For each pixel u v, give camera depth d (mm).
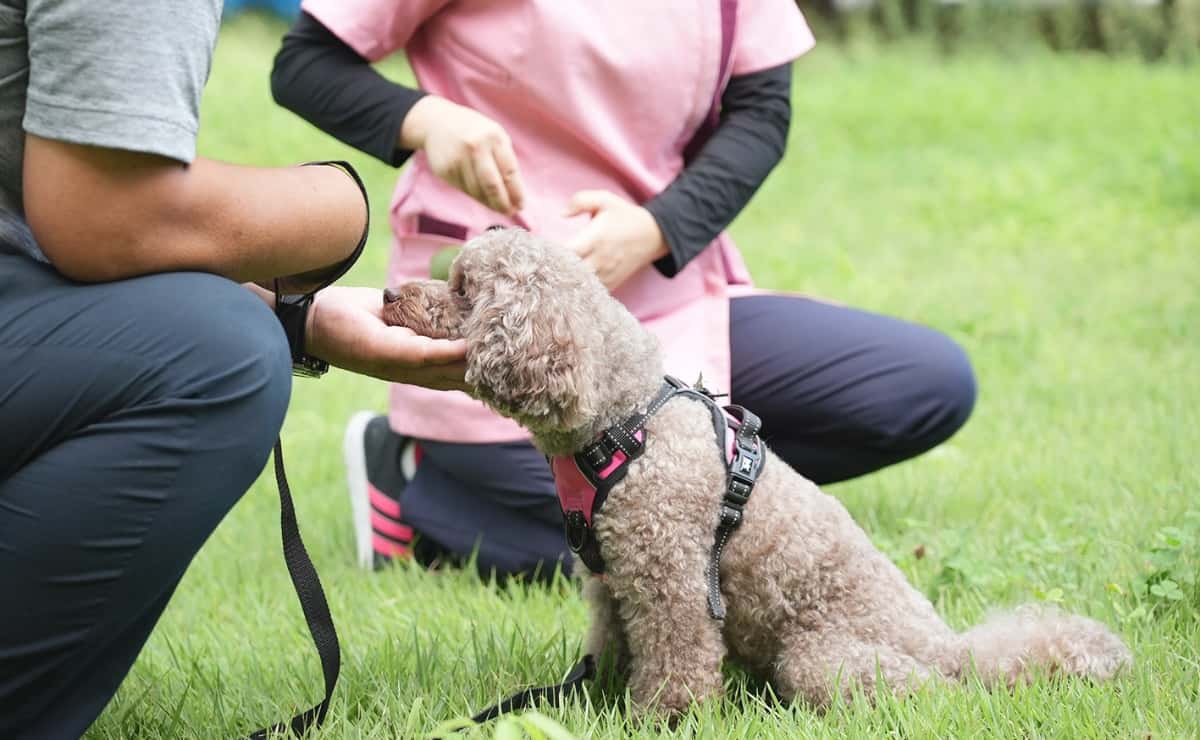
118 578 2215
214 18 2207
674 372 3818
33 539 2150
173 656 3084
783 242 9141
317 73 3766
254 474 2338
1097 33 16656
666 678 2832
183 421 2199
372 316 2740
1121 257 8539
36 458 2215
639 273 3871
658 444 2854
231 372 2229
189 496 2232
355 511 4176
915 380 4113
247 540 4281
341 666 3010
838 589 2967
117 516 2182
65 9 2043
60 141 2088
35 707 2271
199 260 2275
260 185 2318
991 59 15906
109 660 2365
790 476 3059
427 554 4176
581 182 3838
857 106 13453
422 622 3393
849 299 7504
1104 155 11188
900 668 2838
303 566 2615
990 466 4684
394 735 2627
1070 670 2787
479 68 3779
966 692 2754
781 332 4137
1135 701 2648
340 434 5512
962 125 12734
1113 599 3312
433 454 4023
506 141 3445
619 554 2852
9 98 2160
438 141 3504
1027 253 8766
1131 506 4023
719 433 2918
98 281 2248
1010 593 3492
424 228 3855
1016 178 10547
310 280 2580
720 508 2885
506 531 3992
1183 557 3398
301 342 2666
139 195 2154
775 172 11422
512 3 3727
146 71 2090
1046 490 4344
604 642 3086
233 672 3039
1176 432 4852
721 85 3889
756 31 3980
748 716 2738
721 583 2973
